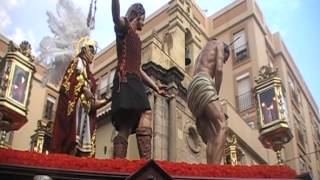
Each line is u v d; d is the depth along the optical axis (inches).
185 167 200.5
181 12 961.5
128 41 268.1
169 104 743.1
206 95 265.4
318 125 1744.6
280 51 1473.9
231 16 1401.3
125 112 247.8
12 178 184.1
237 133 948.6
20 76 356.8
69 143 269.6
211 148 257.0
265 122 339.3
